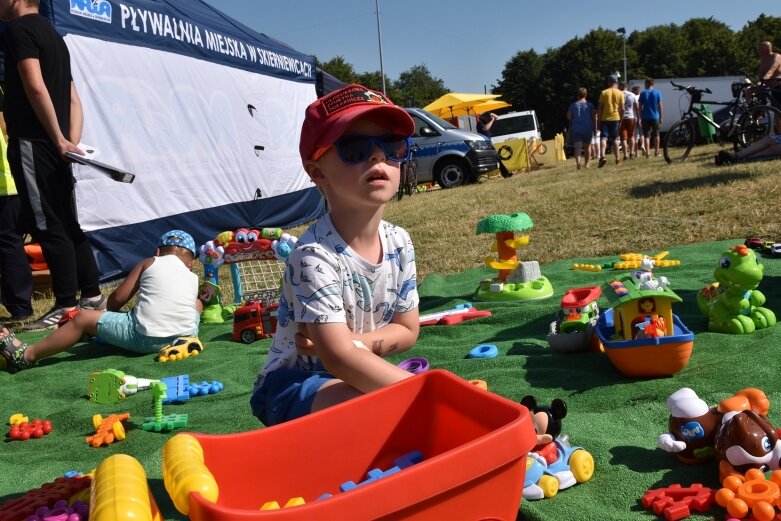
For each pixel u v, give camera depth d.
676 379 2.67
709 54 71.62
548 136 70.75
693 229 6.04
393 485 1.32
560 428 2.08
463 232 7.46
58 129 4.52
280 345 2.22
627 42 73.56
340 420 1.79
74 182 5.81
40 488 2.09
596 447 2.18
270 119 9.32
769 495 1.70
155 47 7.03
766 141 9.38
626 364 2.72
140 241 6.59
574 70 67.94
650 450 2.15
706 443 2.00
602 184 9.30
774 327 3.14
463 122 26.78
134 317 4.02
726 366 2.71
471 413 1.72
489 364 3.14
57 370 3.82
